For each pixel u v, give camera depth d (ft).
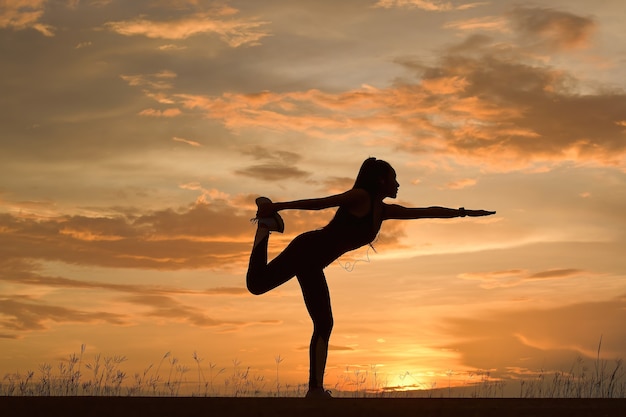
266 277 20.43
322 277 20.40
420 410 14.34
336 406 14.87
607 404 15.83
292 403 15.48
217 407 14.58
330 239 20.16
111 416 13.50
